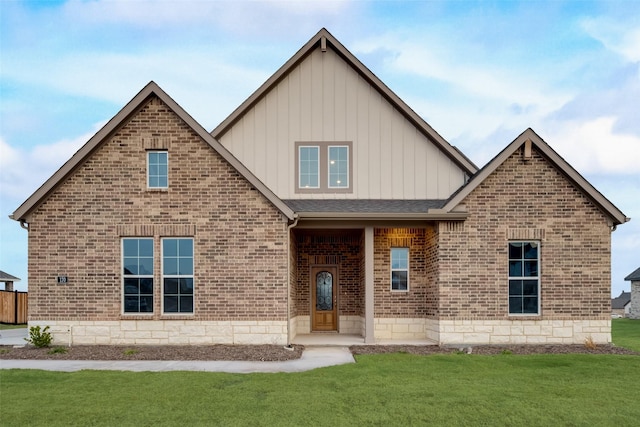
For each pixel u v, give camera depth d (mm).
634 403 8266
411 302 16609
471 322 14555
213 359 12320
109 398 8453
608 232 14719
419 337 16469
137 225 14352
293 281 16422
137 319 14156
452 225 14750
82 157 14234
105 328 14148
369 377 10180
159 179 14586
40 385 9383
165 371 10750
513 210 14766
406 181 16719
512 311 14695
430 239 15875
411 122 16844
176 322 14164
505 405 8094
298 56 16812
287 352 13109
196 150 14508
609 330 14523
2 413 7652
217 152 14445
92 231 14320
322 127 16844
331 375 10352
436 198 16641
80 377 10062
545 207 14773
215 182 14461
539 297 14648
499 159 14625
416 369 11062
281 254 14328
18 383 9562
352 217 14719
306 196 16641
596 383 9703
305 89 16953
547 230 14734
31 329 14047
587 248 14703
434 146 16828
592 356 12727
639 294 40375
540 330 14539
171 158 14492
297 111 16891
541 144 14688
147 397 8508
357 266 17734
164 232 14336
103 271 14258
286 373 10562
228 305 14242
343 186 16703
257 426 7082
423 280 16625
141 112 14570
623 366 11445
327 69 17000
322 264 17797
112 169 14453
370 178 16719
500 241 14703
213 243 14352
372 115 16891
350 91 16938
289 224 14477
